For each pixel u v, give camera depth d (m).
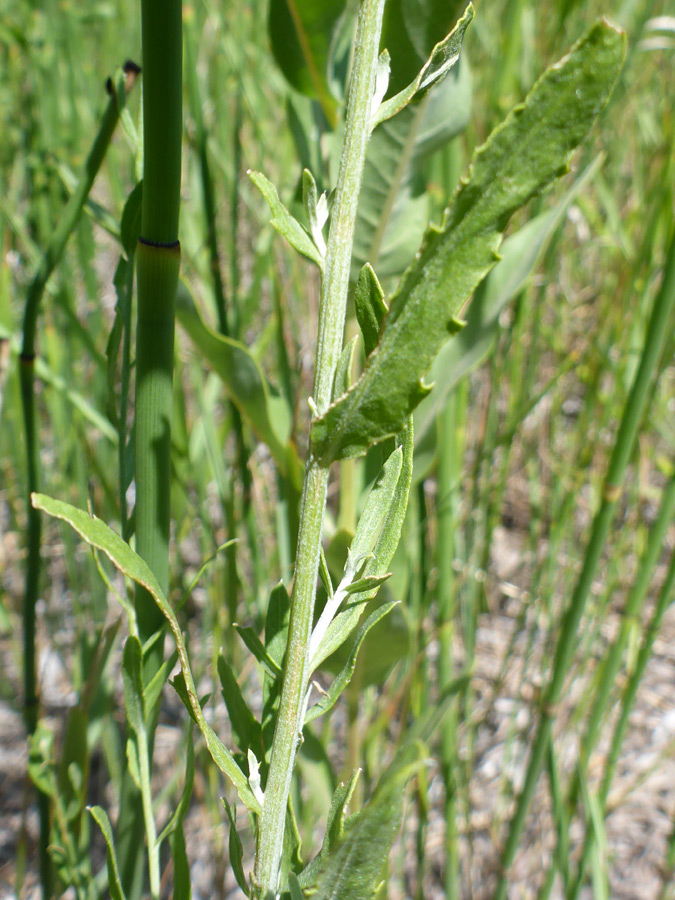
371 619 0.17
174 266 0.21
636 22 0.52
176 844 0.20
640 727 0.70
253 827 0.18
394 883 0.55
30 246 0.41
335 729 0.65
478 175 0.14
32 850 0.58
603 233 0.64
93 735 0.38
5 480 0.60
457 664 0.72
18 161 0.63
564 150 0.13
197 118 0.39
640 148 0.65
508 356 0.57
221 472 0.41
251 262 0.67
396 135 0.32
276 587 0.21
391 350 0.15
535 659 0.73
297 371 0.45
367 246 0.35
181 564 0.48
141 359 0.22
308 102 0.38
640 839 0.64
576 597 0.42
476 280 0.14
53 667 0.69
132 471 0.25
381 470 0.18
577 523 0.79
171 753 0.62
